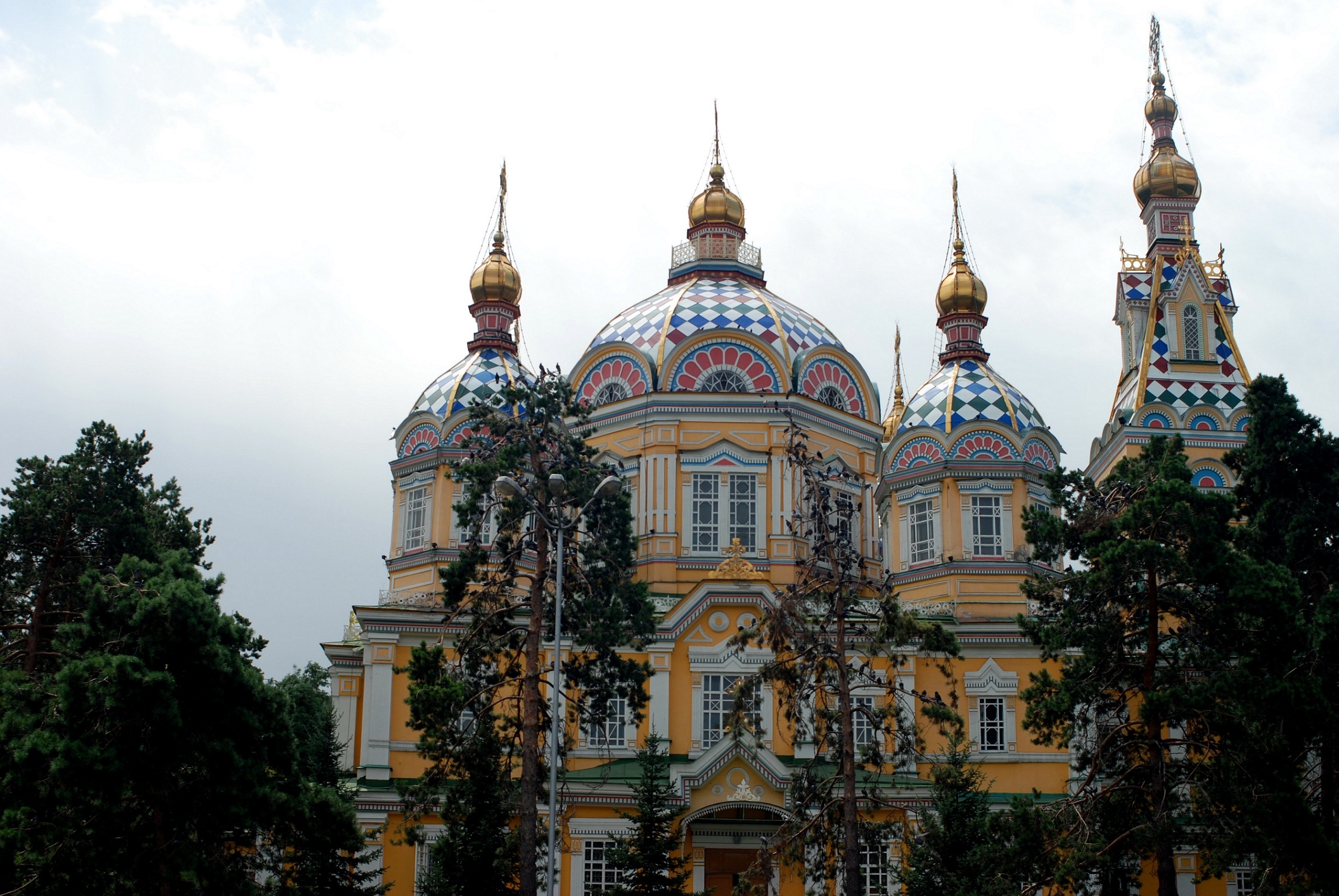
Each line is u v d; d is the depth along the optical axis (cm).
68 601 4428
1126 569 4006
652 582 5975
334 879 4359
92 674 3631
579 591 4225
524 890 3900
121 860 3709
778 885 4944
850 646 4216
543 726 4191
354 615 5506
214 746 3734
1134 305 6469
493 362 6406
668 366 6284
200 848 3831
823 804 3969
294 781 4159
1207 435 5869
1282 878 3991
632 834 4534
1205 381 5978
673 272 7044
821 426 6319
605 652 4219
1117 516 4178
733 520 6088
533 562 6119
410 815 4247
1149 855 4047
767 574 5584
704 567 6006
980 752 5447
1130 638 4281
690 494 6112
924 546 6012
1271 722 3809
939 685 5519
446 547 5938
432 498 6050
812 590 4091
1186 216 6550
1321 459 4509
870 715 4091
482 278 6688
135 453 4556
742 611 5491
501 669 5141
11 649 4391
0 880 3653
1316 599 4369
